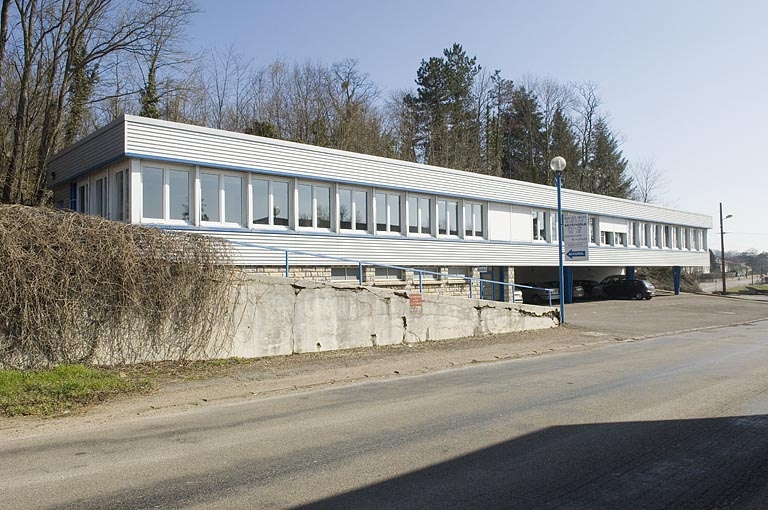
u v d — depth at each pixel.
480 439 6.98
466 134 58.97
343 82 50.75
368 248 22.58
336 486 5.40
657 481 5.53
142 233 11.67
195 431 7.46
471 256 27.55
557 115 67.25
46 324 10.26
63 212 11.04
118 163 17.23
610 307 33.88
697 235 50.09
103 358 11.08
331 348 14.96
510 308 19.88
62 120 25.73
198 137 17.66
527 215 31.62
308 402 9.36
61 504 4.98
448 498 5.10
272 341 13.76
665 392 9.82
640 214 41.97
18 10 22.38
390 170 23.59
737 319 27.14
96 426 7.73
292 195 20.16
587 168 68.25
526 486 5.39
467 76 61.09
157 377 10.84
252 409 8.83
